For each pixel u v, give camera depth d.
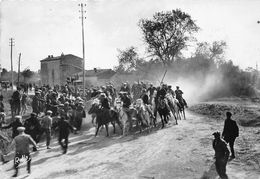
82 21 39.97
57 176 11.86
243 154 13.95
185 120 23.70
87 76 79.06
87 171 12.41
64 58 82.94
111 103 23.06
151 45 63.03
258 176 11.04
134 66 63.66
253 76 55.56
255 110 28.73
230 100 43.47
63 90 30.81
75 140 18.45
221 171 10.73
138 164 13.16
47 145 16.61
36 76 99.31
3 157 14.70
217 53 61.78
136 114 19.09
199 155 14.01
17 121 15.48
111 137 18.80
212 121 23.34
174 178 11.27
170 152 14.73
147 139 17.61
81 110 21.05
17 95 24.23
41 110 24.34
